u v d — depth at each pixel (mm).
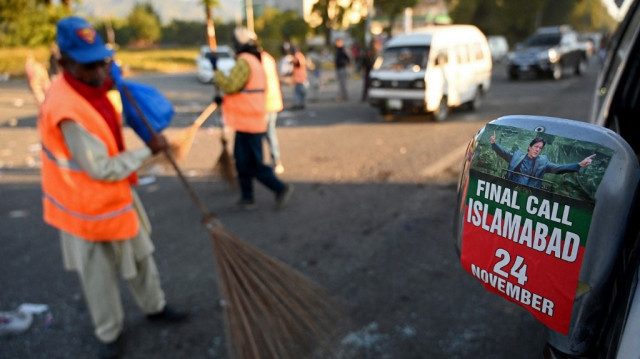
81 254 2619
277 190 5133
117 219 2590
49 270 3975
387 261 3914
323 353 2818
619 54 2965
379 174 6383
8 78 21234
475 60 11312
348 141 8430
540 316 1095
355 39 34281
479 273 1203
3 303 3482
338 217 4910
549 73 18734
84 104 2404
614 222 960
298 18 38156
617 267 1008
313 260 3971
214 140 8828
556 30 19703
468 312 3188
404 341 2918
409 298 3369
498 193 1128
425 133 8875
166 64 29594
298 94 12516
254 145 4941
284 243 4320
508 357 2738
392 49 10305
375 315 3182
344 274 3723
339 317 3152
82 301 3500
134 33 47719
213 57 4820
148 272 2996
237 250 2688
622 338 934
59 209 2586
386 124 9961
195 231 4684
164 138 2699
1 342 3031
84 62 2334
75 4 16734
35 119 11336
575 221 993
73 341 3039
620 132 1875
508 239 1116
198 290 3586
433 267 3793
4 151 8203
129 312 3332
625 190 951
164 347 2932
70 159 2473
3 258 4203
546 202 1034
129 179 2828
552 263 1043
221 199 5594
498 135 1137
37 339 3061
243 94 4793
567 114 10406
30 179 6582
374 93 10117
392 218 4832
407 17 23078
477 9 50344
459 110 11727
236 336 2572
